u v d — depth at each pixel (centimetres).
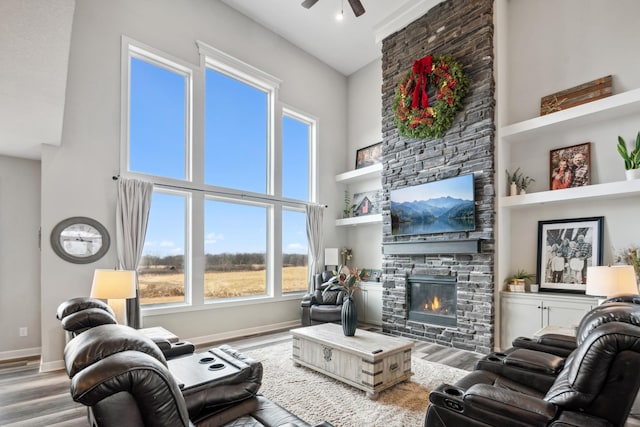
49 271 381
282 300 600
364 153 705
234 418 178
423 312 509
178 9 502
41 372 366
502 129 439
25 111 308
